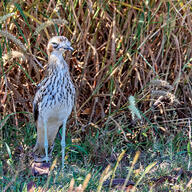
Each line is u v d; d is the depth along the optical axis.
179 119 10.84
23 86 10.76
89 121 10.69
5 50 10.16
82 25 10.53
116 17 10.74
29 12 10.40
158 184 8.60
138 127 10.89
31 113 10.31
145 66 10.89
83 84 10.78
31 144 10.43
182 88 11.21
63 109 9.55
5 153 9.64
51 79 9.30
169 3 10.43
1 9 9.98
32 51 10.77
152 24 10.82
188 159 9.73
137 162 9.91
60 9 10.57
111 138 10.33
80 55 11.00
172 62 11.21
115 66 10.68
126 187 8.37
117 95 10.98
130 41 10.82
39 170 9.09
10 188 7.99
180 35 10.91
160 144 10.32
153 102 11.08
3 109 10.57
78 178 8.20
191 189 8.24
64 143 9.50
